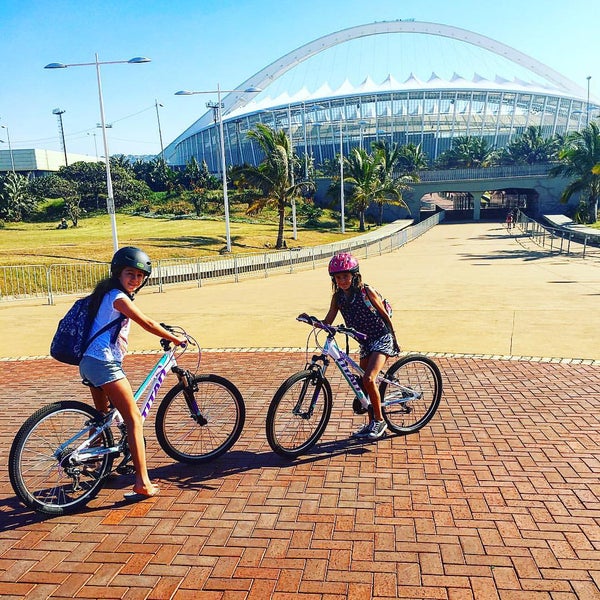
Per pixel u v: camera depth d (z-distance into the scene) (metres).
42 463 3.75
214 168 124.19
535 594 2.72
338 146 110.62
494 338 8.61
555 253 27.39
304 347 8.59
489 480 3.92
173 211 58.69
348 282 4.38
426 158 107.25
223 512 3.60
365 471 4.13
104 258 27.09
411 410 4.91
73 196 55.28
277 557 3.08
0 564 3.11
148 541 3.29
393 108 111.62
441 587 2.79
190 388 4.35
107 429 3.92
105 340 3.69
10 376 7.40
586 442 4.53
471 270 20.80
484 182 71.69
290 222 54.75
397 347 4.63
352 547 3.15
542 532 3.25
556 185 69.88
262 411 5.55
